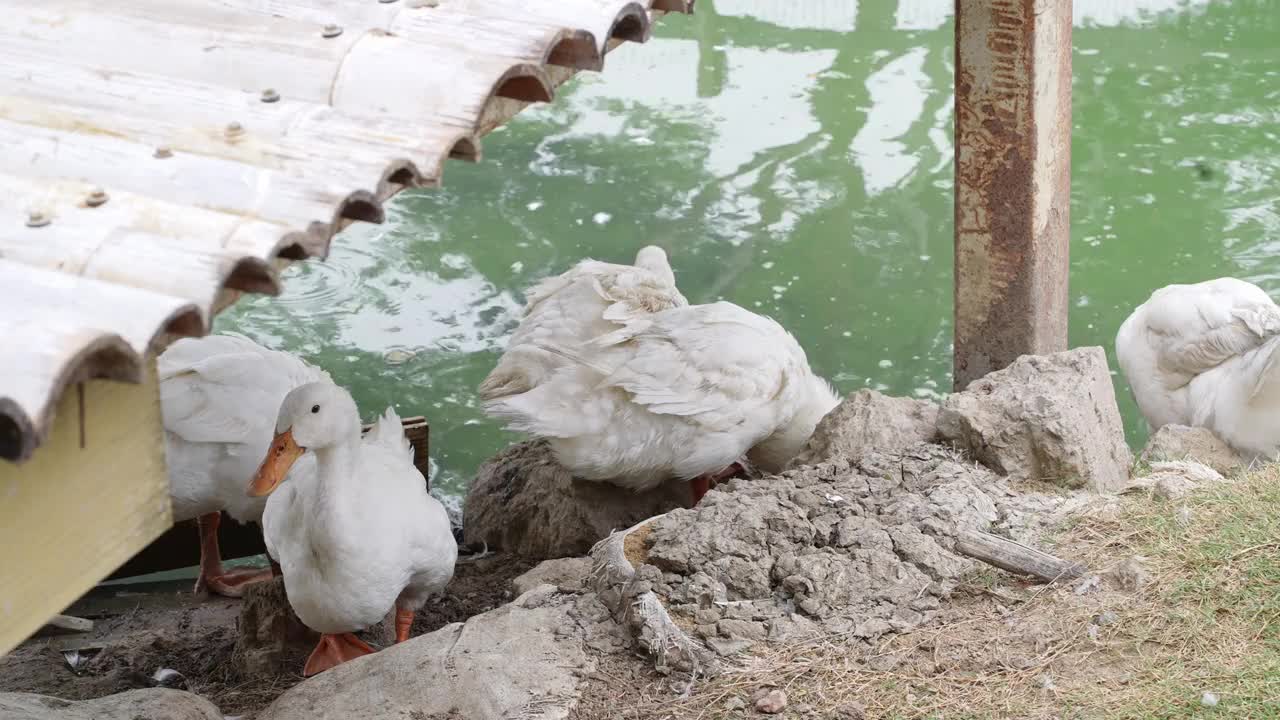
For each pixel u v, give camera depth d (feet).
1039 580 14.96
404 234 31.78
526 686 13.98
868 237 31.01
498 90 10.62
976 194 19.51
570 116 36.29
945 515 16.20
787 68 37.76
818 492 16.89
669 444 18.88
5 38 10.77
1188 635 13.66
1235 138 33.71
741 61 38.17
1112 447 18.39
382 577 16.58
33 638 19.84
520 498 22.02
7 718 13.48
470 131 9.55
